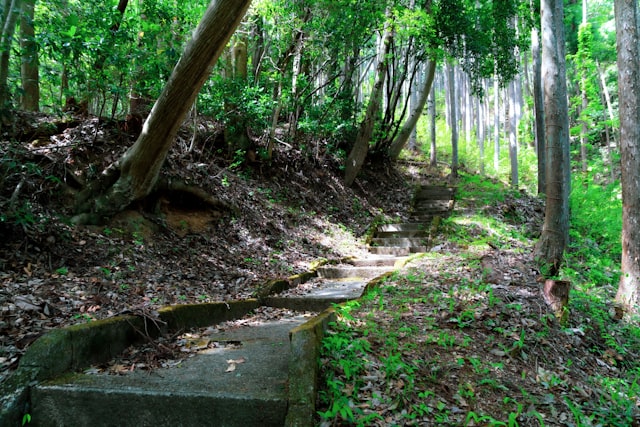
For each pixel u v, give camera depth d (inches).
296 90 351.9
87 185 188.7
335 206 384.2
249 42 376.2
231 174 298.7
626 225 229.0
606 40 696.4
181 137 276.8
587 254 326.0
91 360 110.7
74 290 143.7
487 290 176.9
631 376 153.9
